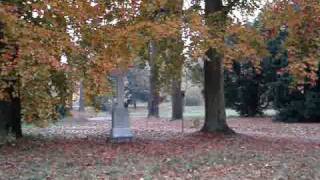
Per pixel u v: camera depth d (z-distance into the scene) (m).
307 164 11.98
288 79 28.92
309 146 15.91
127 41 14.40
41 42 13.20
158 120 34.44
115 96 17.81
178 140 18.08
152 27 14.52
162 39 15.31
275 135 20.95
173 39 15.52
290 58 16.11
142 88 65.25
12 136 16.81
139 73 63.31
